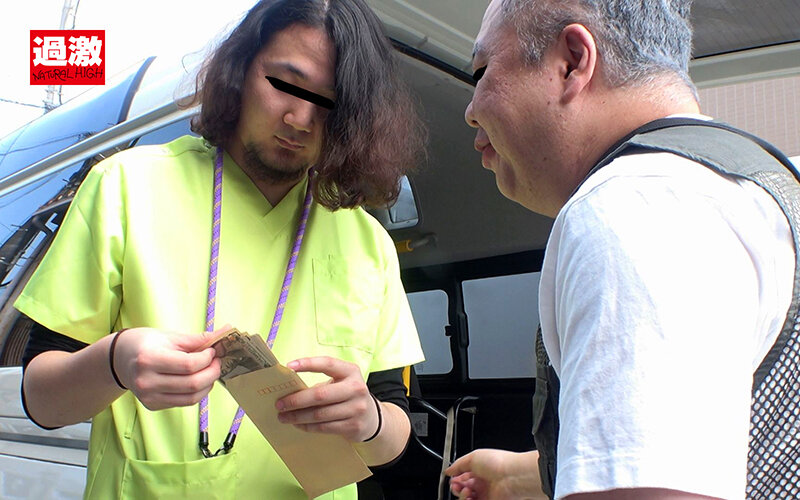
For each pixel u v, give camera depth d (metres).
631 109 0.89
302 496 1.14
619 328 0.68
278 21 1.18
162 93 2.04
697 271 0.68
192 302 1.13
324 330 1.20
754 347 0.72
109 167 1.16
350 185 1.24
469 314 3.03
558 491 0.69
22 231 2.27
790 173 0.81
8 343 2.10
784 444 0.74
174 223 1.15
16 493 1.92
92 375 1.00
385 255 1.34
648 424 0.65
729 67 1.93
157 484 1.06
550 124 0.91
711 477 0.62
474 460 1.30
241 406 1.03
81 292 1.09
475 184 2.73
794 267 0.75
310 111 1.16
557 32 0.91
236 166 1.23
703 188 0.73
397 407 1.24
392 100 1.29
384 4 1.74
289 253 1.24
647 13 0.90
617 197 0.74
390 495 2.74
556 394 0.94
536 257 2.81
